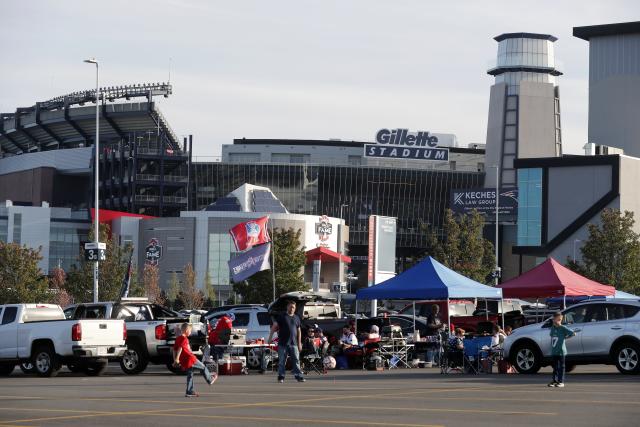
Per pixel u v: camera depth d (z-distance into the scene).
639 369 34.88
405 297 44.88
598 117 193.75
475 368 39.19
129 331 40.75
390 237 60.00
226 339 40.62
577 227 151.38
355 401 24.69
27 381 35.22
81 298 105.12
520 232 158.12
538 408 22.50
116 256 107.81
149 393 28.22
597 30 193.62
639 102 190.00
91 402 24.98
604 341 35.38
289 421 20.08
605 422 19.59
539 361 36.88
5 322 39.56
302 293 47.06
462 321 55.50
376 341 43.53
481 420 19.98
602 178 150.75
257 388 30.00
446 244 128.12
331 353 44.12
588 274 106.25
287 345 33.41
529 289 46.81
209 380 27.33
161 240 186.50
